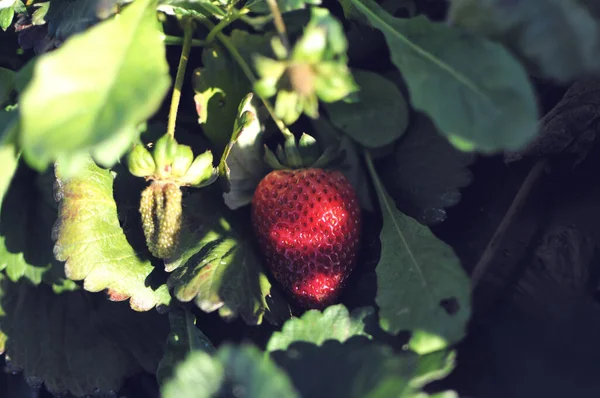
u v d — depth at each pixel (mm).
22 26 442
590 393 405
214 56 432
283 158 417
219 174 417
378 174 430
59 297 453
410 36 391
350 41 432
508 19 371
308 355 390
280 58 374
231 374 359
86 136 355
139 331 447
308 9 415
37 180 454
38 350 447
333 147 418
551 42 366
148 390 450
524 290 420
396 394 362
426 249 406
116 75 368
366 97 422
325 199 410
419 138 427
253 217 420
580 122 424
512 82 371
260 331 430
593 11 369
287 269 415
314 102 378
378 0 433
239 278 415
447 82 380
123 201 426
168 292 423
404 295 401
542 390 408
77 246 414
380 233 427
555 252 421
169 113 439
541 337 415
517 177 430
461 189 432
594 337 412
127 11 387
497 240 424
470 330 418
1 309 447
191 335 419
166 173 402
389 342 397
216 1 425
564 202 425
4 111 408
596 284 417
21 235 451
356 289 424
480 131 373
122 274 418
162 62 378
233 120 432
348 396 378
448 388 412
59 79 362
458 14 380
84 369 445
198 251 419
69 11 428
